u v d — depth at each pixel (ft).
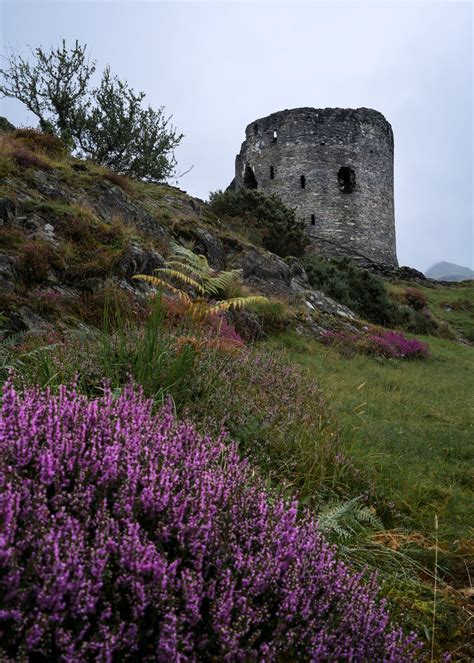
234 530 6.19
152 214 45.80
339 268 75.97
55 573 4.42
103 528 5.15
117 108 63.67
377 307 72.08
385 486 14.21
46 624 4.17
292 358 35.06
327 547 7.11
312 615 5.75
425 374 43.32
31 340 16.90
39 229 28.17
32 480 5.55
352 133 131.44
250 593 5.40
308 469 13.08
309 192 128.26
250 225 67.41
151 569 4.97
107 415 7.30
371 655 5.80
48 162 38.17
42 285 24.38
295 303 52.11
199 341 16.83
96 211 35.37
